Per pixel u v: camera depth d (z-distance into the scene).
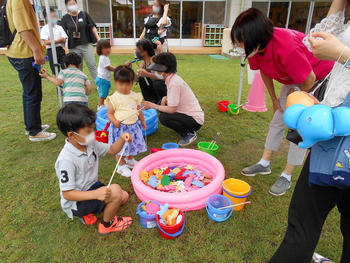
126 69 2.60
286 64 1.86
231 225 2.07
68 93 3.34
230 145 3.38
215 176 2.57
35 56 2.92
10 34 2.93
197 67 8.20
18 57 2.98
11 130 3.63
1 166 2.82
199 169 2.81
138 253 1.83
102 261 1.77
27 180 2.61
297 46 1.82
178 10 11.84
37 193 2.42
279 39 1.82
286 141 3.52
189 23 12.12
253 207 2.27
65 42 5.03
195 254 1.81
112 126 2.70
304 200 1.30
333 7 1.40
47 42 4.94
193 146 3.35
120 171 2.72
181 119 3.22
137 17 11.62
